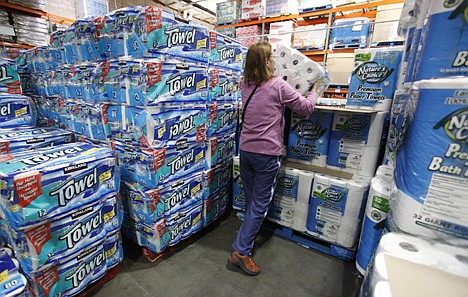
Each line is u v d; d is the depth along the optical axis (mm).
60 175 1249
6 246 1296
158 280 1677
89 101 1888
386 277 726
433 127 842
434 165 859
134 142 1620
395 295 662
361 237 1597
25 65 2695
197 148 1947
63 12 4180
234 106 2330
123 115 1641
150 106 1499
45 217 1213
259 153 1644
